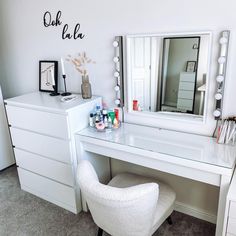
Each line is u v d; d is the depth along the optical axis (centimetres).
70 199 222
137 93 204
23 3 246
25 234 203
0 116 286
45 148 219
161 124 203
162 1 173
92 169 160
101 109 214
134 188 132
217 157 155
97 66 221
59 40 236
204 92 175
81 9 212
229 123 169
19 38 265
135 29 191
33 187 250
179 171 162
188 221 207
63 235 200
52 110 198
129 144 178
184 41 172
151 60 189
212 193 197
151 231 156
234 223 138
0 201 245
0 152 294
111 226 147
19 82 288
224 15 156
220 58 159
